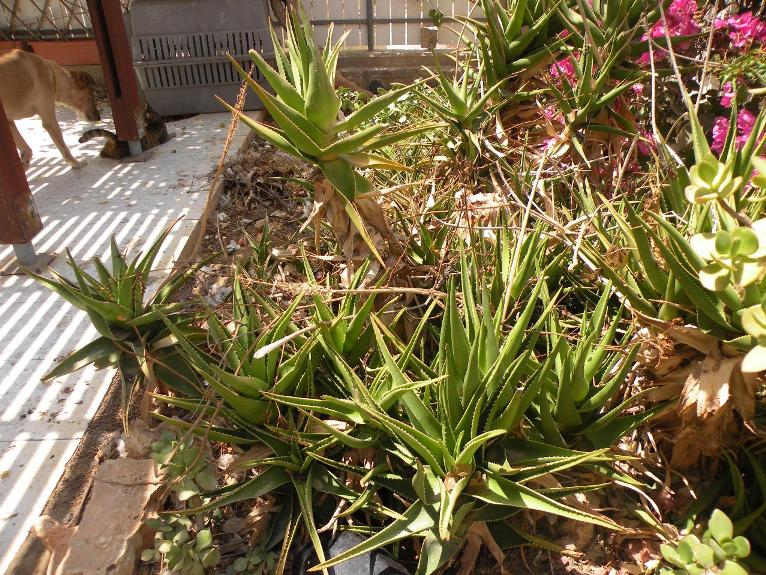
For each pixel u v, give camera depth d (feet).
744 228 2.40
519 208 5.31
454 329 3.31
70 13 14.74
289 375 3.95
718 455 3.88
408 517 3.30
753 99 5.10
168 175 9.67
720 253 2.47
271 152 10.77
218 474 4.36
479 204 5.25
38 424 4.89
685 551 3.14
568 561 3.71
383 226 4.50
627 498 3.93
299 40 3.95
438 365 3.96
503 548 3.59
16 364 5.56
